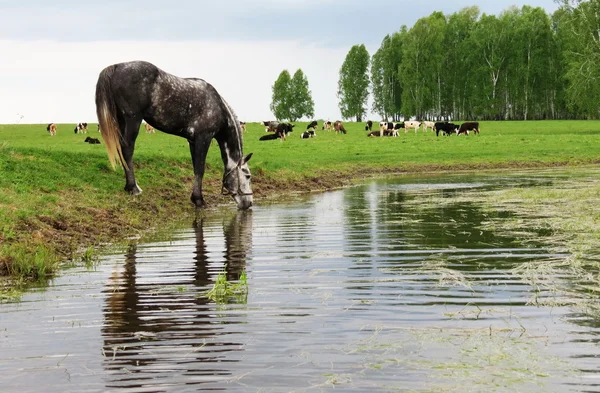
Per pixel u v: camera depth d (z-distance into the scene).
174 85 17.19
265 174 25.41
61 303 8.55
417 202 19.80
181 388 5.78
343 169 33.06
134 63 16.83
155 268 10.61
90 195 16.33
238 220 16.41
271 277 9.83
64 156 19.38
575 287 8.91
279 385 5.80
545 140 48.16
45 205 14.17
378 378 5.91
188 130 17.70
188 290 9.12
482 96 91.69
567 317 7.58
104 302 8.55
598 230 13.41
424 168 35.50
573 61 60.69
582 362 6.20
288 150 40.34
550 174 30.81
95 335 7.21
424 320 7.55
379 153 39.44
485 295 8.59
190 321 7.65
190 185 21.39
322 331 7.21
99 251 12.19
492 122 77.81
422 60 95.00
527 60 90.81
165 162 22.73
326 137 57.38
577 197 19.50
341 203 20.06
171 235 14.08
